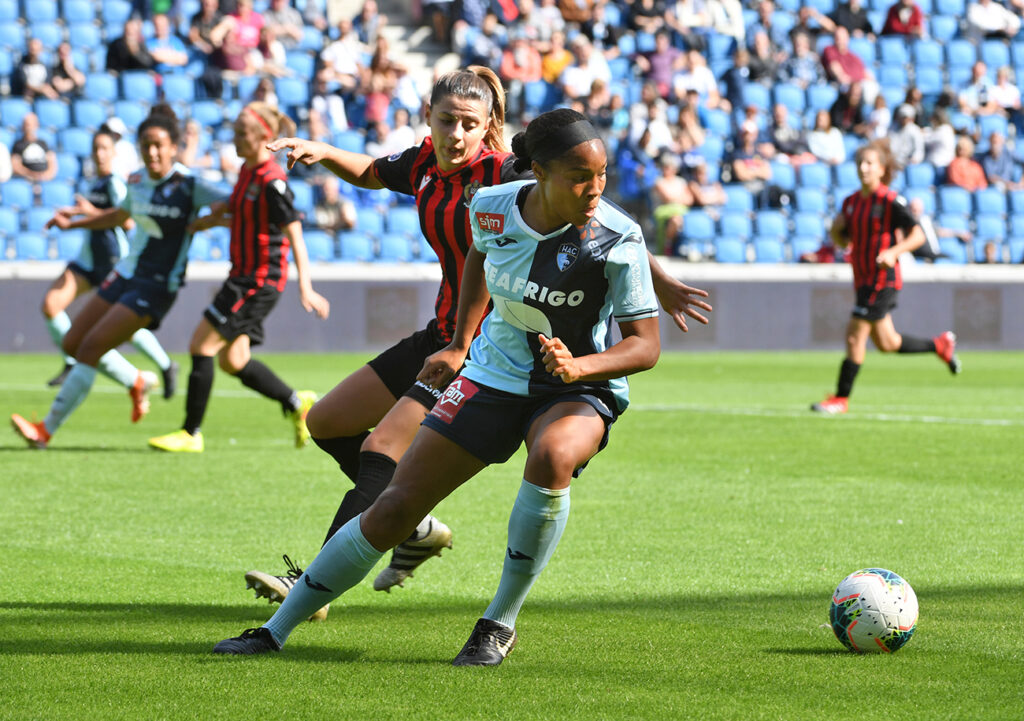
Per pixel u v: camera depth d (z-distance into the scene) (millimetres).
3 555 10977
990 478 15500
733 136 45688
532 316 7434
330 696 6852
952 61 51469
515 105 45000
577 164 6895
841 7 51312
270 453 17734
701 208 43156
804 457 17375
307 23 47656
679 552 11195
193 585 9898
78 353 18062
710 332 40625
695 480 15352
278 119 16953
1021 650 7898
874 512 13195
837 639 8008
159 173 17125
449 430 7562
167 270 17500
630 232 7305
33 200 39000
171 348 36281
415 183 9391
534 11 47375
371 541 7609
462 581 10195
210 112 41906
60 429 20422
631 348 7242
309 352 37750
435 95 8875
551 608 9164
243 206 16984
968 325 41438
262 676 7270
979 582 10016
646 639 8234
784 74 48750
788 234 43844
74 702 6723
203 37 43719
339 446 9570
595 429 7527
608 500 13930
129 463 16594
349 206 40562
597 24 48031
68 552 11117
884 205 22938
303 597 7777
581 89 45156
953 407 24500
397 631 8508
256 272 17281
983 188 46250
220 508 13344
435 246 9180
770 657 7734
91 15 44969
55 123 40906
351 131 42656
